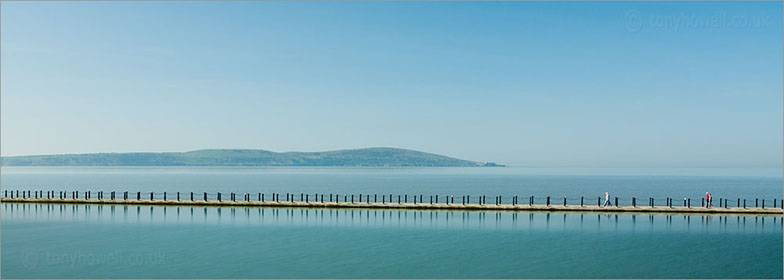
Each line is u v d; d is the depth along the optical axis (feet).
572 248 131.85
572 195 382.01
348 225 167.63
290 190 431.02
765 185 580.71
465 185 546.67
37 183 575.79
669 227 161.27
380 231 156.15
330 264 116.57
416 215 190.39
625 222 171.83
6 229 160.35
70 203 224.94
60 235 149.59
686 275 107.14
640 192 429.79
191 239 144.15
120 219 180.24
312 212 199.00
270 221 176.04
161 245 136.05
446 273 109.40
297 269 112.37
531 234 150.51
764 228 158.61
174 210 204.74
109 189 442.91
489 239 143.43
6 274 107.76
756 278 105.09
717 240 140.46
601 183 634.84
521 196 366.43
